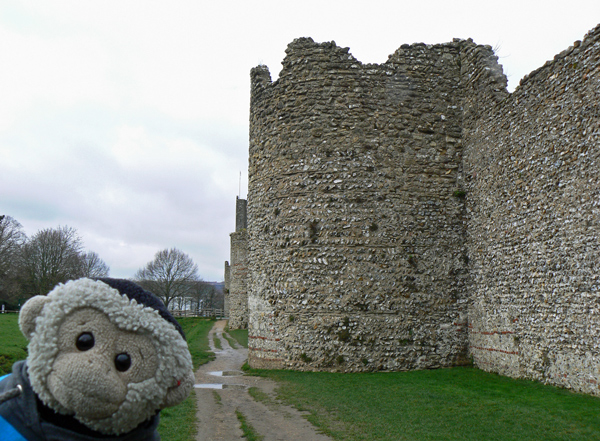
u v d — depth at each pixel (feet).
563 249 32.24
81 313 7.13
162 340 7.41
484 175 42.60
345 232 43.80
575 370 30.76
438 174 45.80
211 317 171.22
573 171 31.65
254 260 48.21
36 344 6.91
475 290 43.39
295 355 43.21
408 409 27.71
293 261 44.34
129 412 6.93
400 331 42.80
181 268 201.87
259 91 49.47
